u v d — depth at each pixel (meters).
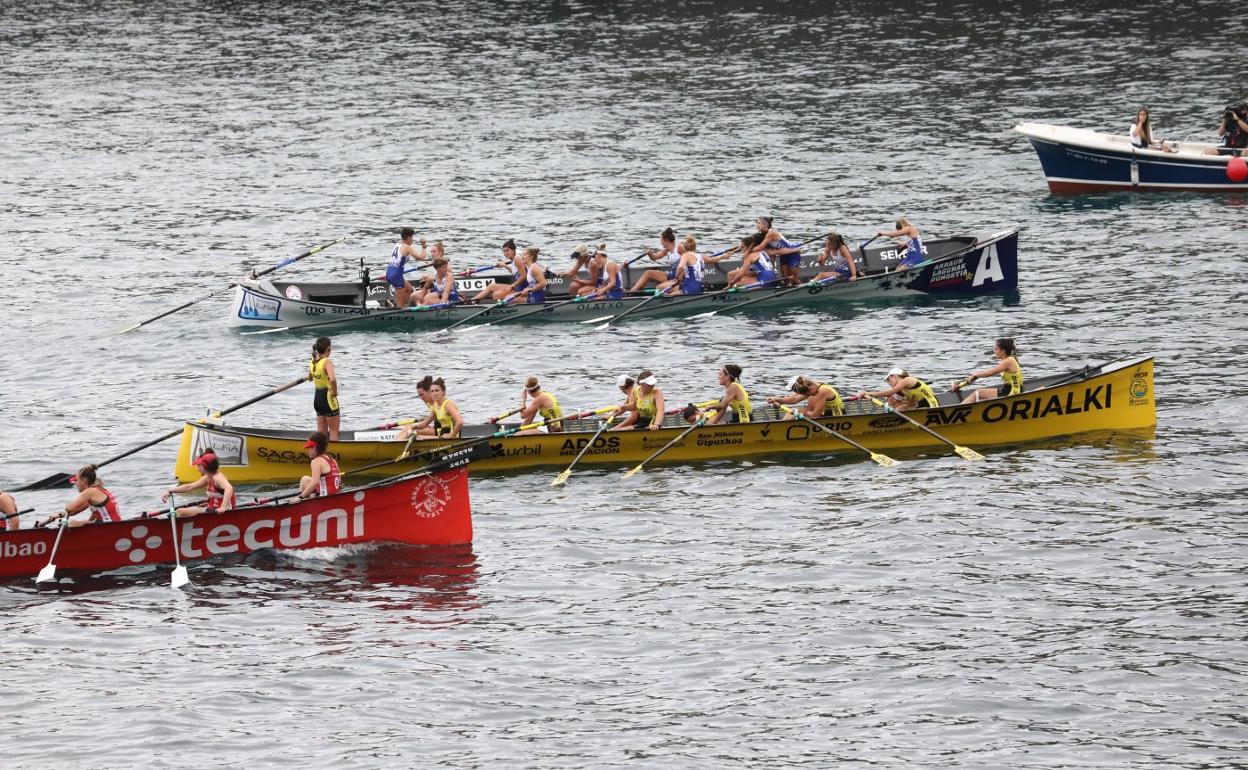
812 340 161.12
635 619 100.56
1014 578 105.06
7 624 99.50
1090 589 103.06
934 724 87.50
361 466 125.06
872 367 151.75
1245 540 109.62
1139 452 127.12
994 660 94.19
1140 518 114.00
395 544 112.38
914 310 170.62
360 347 162.12
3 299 179.50
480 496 122.00
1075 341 157.00
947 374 148.62
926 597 102.62
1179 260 184.50
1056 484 120.94
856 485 122.56
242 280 174.25
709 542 112.25
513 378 151.00
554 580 106.38
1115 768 82.94
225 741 86.06
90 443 135.12
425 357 158.50
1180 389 141.62
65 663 94.56
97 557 107.31
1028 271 183.50
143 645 97.00
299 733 87.00
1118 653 94.50
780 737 86.31
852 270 173.88
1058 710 88.62
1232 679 91.19
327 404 126.44
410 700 90.62
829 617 100.25
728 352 158.12
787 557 109.31
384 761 84.19
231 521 108.56
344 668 94.19
